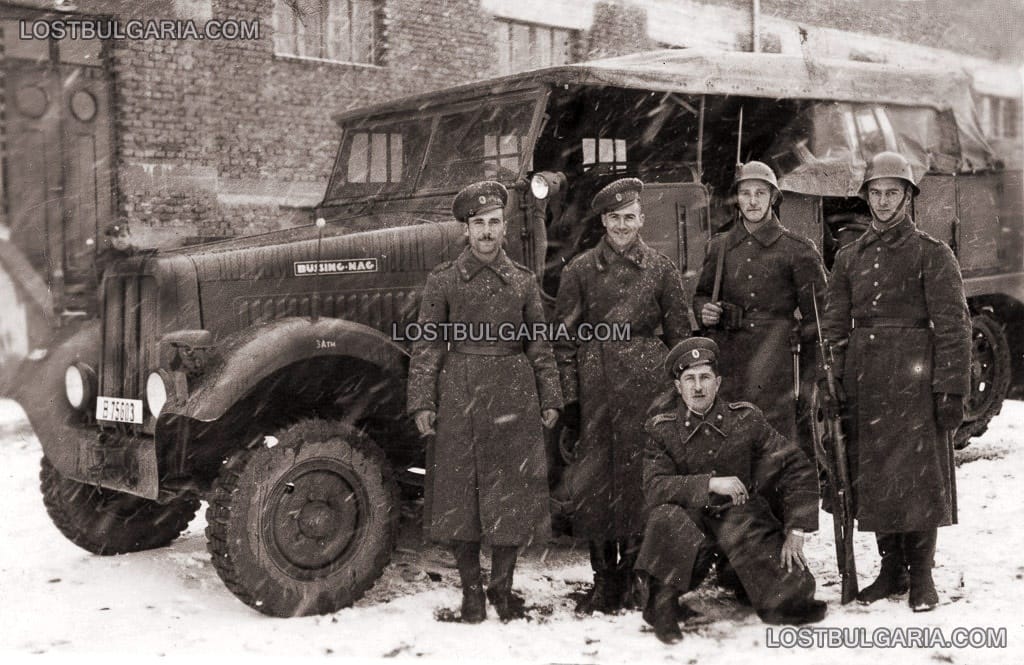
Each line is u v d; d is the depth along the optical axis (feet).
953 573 13.64
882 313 12.84
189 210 30.83
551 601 13.25
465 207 12.47
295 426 12.71
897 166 12.71
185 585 14.15
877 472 12.60
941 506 12.37
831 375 12.96
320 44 34.04
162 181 30.35
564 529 14.61
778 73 17.79
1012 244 21.48
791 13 48.42
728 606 12.71
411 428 14.32
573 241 17.33
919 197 19.34
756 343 13.85
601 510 12.80
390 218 16.19
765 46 47.29
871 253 12.93
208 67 31.09
